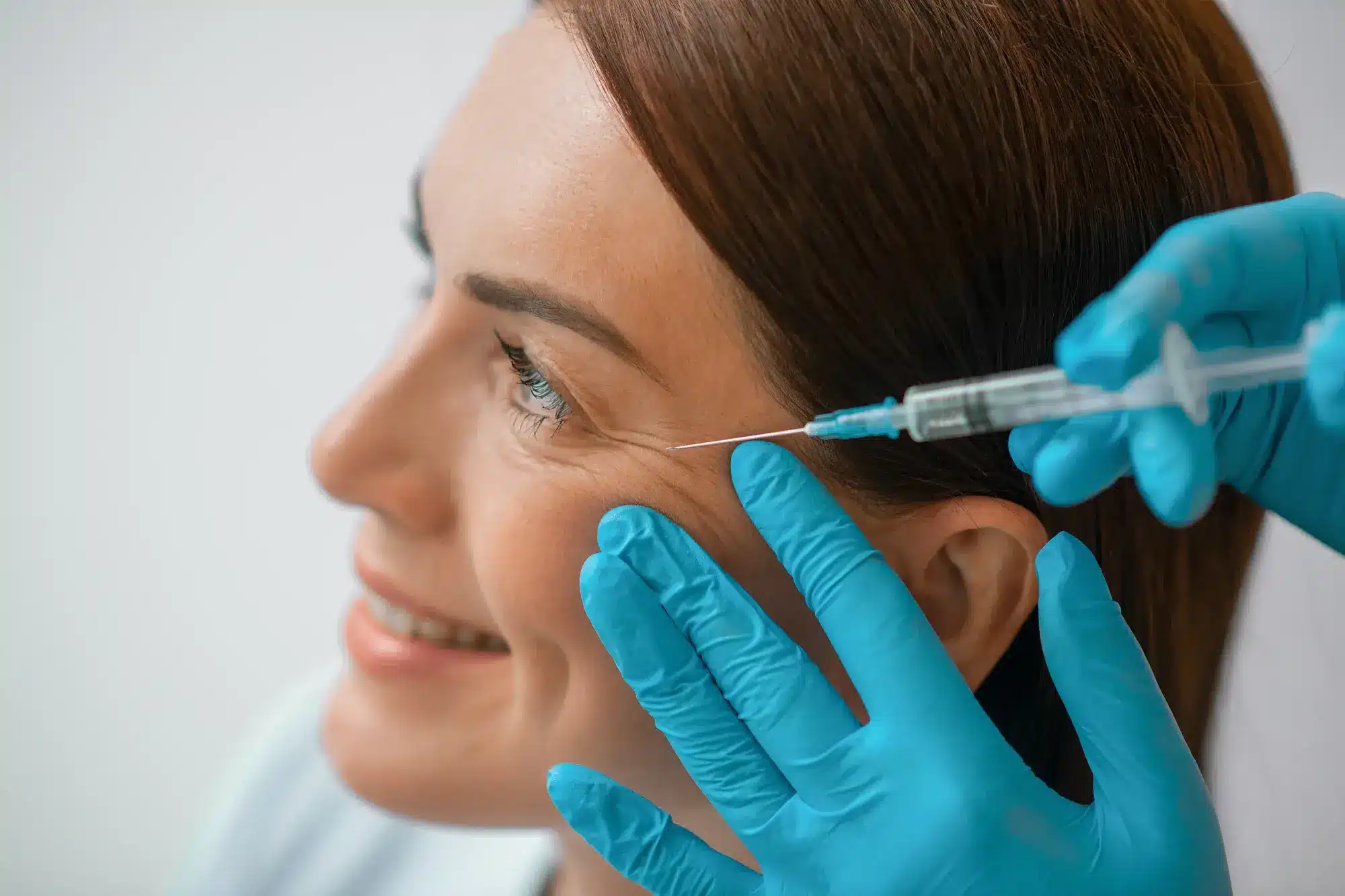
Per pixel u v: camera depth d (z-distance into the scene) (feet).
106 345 9.04
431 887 6.64
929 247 3.34
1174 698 4.56
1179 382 2.78
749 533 3.55
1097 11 3.66
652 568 3.43
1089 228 3.54
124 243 8.98
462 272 3.50
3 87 8.88
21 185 8.97
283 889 6.73
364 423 3.74
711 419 3.42
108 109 8.93
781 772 3.50
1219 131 4.00
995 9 3.43
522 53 3.57
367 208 8.89
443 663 3.98
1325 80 6.38
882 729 3.38
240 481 9.05
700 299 3.29
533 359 3.46
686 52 3.22
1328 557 6.66
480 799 4.02
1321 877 6.81
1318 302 3.59
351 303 8.96
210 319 9.01
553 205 3.29
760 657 3.42
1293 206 3.60
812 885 3.43
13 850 8.93
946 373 3.49
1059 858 3.36
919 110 3.28
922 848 3.31
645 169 3.25
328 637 9.03
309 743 7.08
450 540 3.81
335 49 8.82
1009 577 3.69
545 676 3.69
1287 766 6.86
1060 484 3.19
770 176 3.21
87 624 9.07
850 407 3.43
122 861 8.94
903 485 3.56
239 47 8.86
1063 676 3.49
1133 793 3.49
